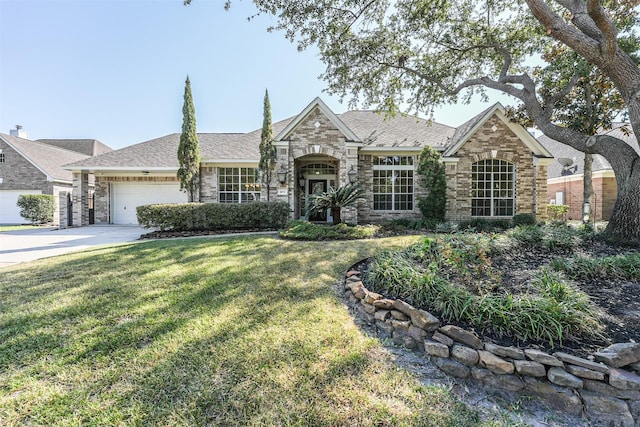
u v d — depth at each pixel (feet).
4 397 7.81
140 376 8.57
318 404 7.57
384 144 45.70
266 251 23.32
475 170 43.75
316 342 10.32
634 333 9.53
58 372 8.76
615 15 30.45
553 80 36.47
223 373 8.66
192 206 36.78
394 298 12.48
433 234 33.88
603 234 22.43
